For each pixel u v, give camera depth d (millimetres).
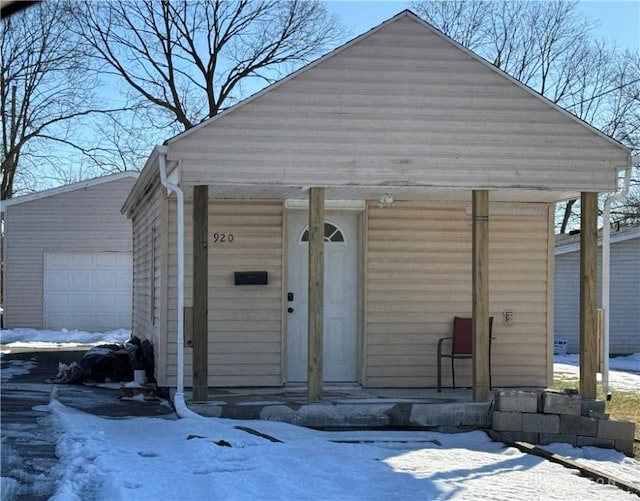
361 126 9188
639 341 22125
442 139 9312
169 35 29734
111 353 12719
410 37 9297
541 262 11461
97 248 24469
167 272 10836
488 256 10383
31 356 17438
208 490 5664
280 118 9062
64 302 24359
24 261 24234
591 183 9539
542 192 9938
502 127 9422
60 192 24359
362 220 11125
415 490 6152
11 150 30109
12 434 7836
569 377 14820
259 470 6324
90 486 5855
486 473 6953
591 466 7738
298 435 8250
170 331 10812
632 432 8742
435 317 11172
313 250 9188
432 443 8414
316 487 6016
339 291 11203
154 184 11445
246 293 10930
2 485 5680
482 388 9391
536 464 7477
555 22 30859
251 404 9031
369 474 6543
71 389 11789
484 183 9359
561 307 22297
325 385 10992
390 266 11125
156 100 30016
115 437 7676
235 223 10938
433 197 10789
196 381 9117
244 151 8992
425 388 10922
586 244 9664
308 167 9086
